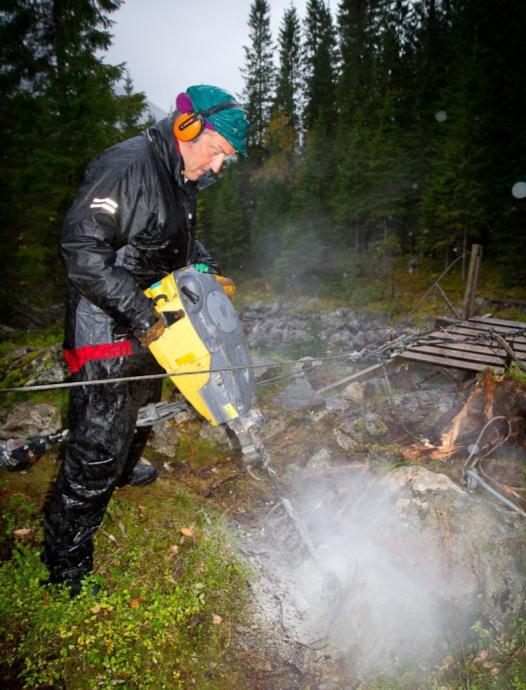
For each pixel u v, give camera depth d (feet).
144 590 8.15
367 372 26.27
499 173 84.17
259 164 170.71
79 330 7.05
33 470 11.39
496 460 12.16
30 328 52.49
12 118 56.39
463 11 119.44
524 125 83.66
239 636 7.86
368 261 97.14
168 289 7.07
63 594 7.71
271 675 7.34
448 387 26.21
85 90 47.16
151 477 11.34
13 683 6.66
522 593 8.13
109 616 7.66
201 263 8.13
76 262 6.00
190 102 6.54
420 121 107.86
